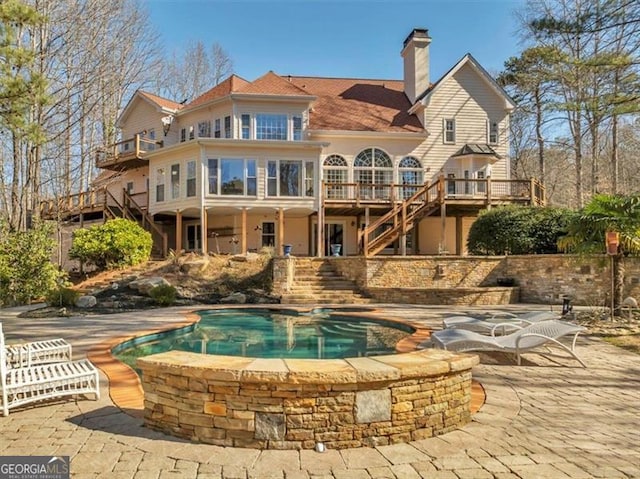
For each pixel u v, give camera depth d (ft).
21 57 32.30
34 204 64.59
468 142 77.61
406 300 49.39
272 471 10.25
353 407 11.70
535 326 23.50
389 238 61.46
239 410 11.65
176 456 11.01
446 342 21.22
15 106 32.04
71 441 11.91
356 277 54.29
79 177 83.97
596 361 22.06
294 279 55.11
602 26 38.14
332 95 83.46
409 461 10.80
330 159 73.61
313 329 36.17
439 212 71.82
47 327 32.81
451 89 77.82
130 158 72.69
